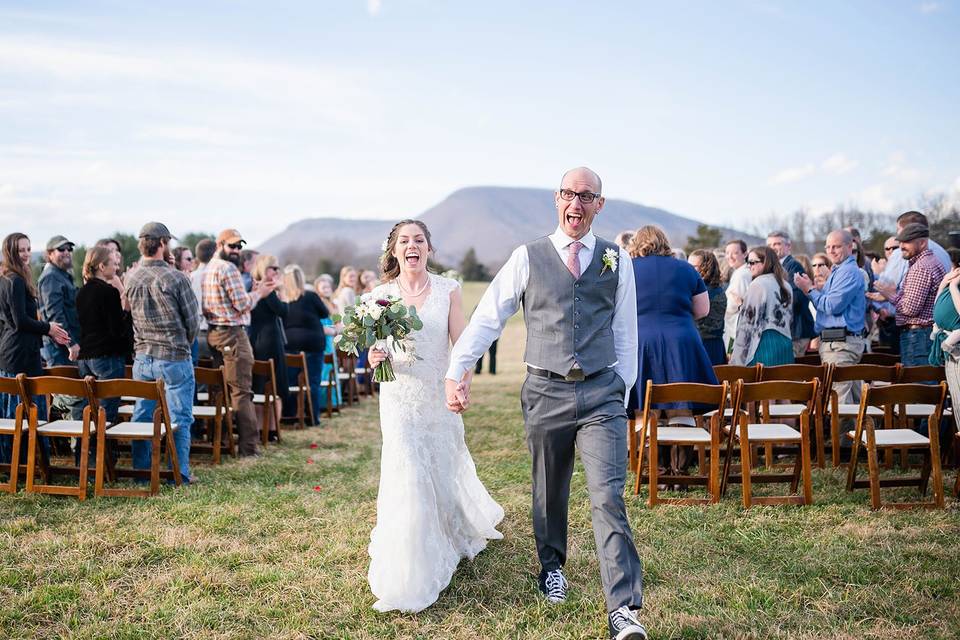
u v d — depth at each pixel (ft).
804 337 24.40
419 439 12.41
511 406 33.50
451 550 12.89
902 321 21.48
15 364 19.16
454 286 13.30
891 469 19.21
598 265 11.19
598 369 10.95
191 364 19.38
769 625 10.70
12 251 19.10
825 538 14.03
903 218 22.29
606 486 10.47
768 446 19.70
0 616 10.97
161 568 12.99
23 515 15.70
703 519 15.34
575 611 11.28
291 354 28.45
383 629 10.80
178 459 18.78
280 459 22.12
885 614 10.94
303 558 13.50
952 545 13.51
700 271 20.38
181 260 26.50
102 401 19.98
